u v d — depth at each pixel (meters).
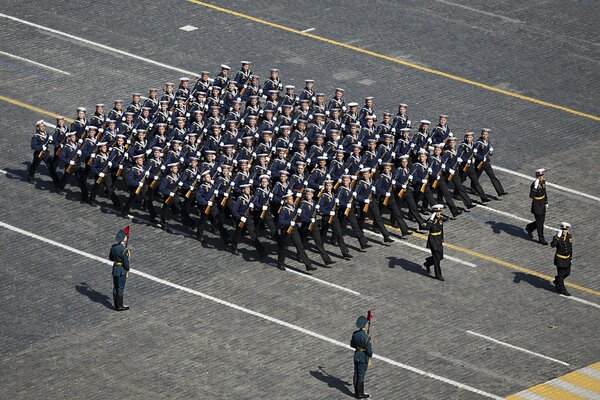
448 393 91.94
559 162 124.81
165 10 150.50
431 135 120.44
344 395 91.12
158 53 141.12
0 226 111.19
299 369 94.00
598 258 110.06
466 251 110.50
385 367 94.62
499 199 118.81
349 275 106.38
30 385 91.25
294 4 153.50
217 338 97.25
